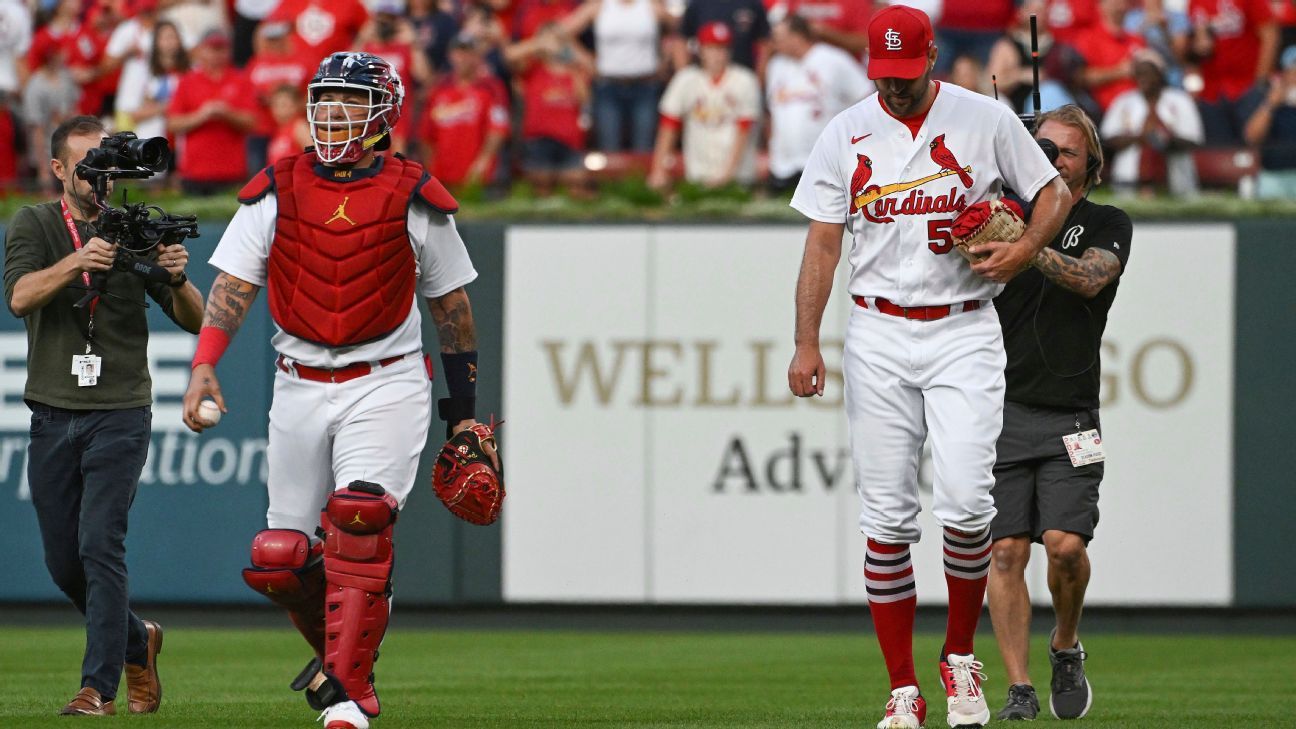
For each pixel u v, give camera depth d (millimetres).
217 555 33344
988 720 17984
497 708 20203
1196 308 32188
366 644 15141
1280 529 32094
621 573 33281
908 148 16078
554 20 40750
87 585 17812
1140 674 26375
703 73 38125
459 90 38156
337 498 14656
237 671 25797
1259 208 33375
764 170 39406
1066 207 16281
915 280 16172
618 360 33281
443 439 33312
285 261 15273
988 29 40188
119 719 17016
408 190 15297
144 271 17422
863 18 38906
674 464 33188
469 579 33562
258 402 33094
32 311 17391
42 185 37438
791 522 32938
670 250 33156
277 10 40344
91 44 43125
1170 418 32281
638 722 17984
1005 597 18953
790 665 27500
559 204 34875
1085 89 38031
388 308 15289
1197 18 39938
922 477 32344
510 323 33406
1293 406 32000
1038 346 18859
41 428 17828
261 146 39219
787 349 32938
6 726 16188
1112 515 32406
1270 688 24203
